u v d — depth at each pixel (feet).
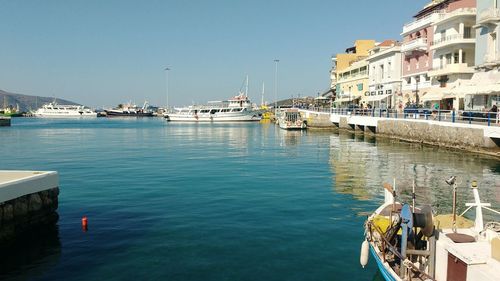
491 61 125.90
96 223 51.42
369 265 38.32
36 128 322.96
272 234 47.16
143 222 51.98
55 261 39.22
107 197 66.64
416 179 81.56
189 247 42.91
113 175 89.97
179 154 135.33
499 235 28.76
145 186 76.33
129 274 36.40
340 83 323.57
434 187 73.77
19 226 46.60
